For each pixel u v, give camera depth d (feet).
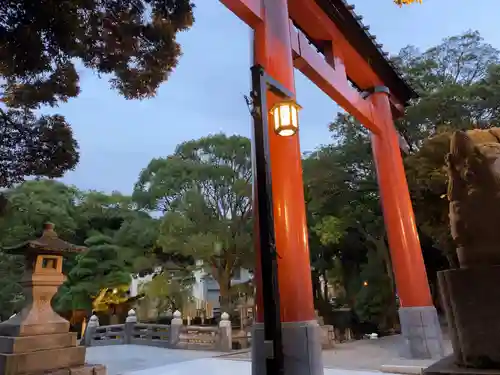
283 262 13.14
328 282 75.82
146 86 24.34
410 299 25.86
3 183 21.12
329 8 24.88
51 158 21.71
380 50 29.37
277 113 10.69
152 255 66.95
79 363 24.16
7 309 58.85
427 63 50.42
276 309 8.31
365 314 57.62
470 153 7.42
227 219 57.00
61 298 58.85
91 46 21.02
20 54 18.03
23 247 24.64
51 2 17.20
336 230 53.06
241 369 27.63
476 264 6.79
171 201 61.82
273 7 17.21
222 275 58.85
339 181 52.70
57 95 21.72
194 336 42.70
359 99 27.84
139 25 21.56
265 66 15.88
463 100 43.04
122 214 72.79
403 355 25.49
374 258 60.08
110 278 61.16
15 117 21.04
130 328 49.19
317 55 23.29
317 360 12.22
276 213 13.76
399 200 28.02
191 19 23.02
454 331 6.66
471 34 51.60
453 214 7.39
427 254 63.41
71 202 73.00
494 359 6.07
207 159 61.98
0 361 21.34
